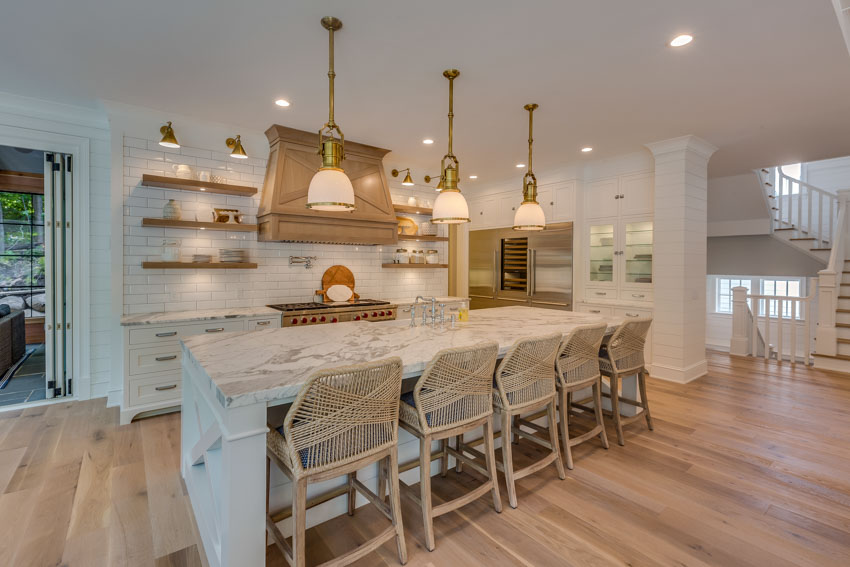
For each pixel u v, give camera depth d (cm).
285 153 388
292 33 229
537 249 552
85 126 355
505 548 182
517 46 242
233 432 142
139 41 238
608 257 501
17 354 513
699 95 311
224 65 265
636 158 471
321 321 392
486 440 207
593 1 201
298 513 148
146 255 354
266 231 386
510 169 536
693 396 387
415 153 463
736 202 621
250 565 147
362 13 210
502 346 222
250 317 360
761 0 200
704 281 461
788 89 301
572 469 252
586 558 176
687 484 235
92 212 361
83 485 231
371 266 492
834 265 491
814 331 588
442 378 184
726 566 171
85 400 364
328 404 151
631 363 298
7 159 557
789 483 236
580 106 330
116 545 184
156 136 354
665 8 207
